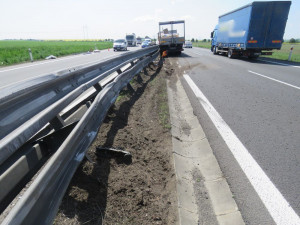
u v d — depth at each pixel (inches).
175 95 248.8
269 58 677.9
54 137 90.3
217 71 405.1
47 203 55.1
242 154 119.7
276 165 109.5
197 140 143.5
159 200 87.6
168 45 759.1
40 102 96.3
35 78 95.7
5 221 40.1
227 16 701.9
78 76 145.5
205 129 151.7
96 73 180.7
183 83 301.9
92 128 98.9
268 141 132.9
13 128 75.2
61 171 64.9
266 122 160.9
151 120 164.9
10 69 464.4
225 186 96.9
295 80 310.2
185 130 161.8
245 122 161.8
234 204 86.7
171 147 127.8
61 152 64.8
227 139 136.4
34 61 655.8
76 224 70.7
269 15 529.7
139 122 159.2
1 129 70.0
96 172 96.2
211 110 188.9
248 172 104.9
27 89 86.0
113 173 98.5
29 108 87.4
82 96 212.8
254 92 245.3
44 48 1248.8
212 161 116.1
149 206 83.7
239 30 602.5
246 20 555.2
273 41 553.3
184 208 85.1
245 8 557.9
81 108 134.9
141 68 301.9
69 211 75.0
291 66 467.5
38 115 76.4
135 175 99.8
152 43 1425.9
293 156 116.8
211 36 924.6
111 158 109.0
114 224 73.5
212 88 268.4
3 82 312.0
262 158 115.6
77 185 86.8
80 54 965.2
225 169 108.0
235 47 640.4
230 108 192.9
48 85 105.7
